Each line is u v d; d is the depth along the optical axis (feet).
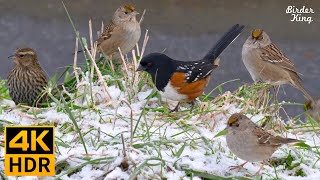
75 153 36.32
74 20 76.54
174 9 77.41
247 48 53.47
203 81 44.78
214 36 73.26
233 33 48.65
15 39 74.84
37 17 77.92
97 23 75.61
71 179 34.78
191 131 40.22
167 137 38.88
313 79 68.69
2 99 47.70
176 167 35.60
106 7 78.38
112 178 34.37
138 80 46.42
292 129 43.27
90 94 43.65
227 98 44.42
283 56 53.01
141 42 72.49
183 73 44.04
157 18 75.97
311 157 38.88
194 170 35.50
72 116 36.78
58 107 42.65
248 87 46.24
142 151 36.68
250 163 37.76
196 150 37.76
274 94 48.88
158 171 35.09
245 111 43.47
